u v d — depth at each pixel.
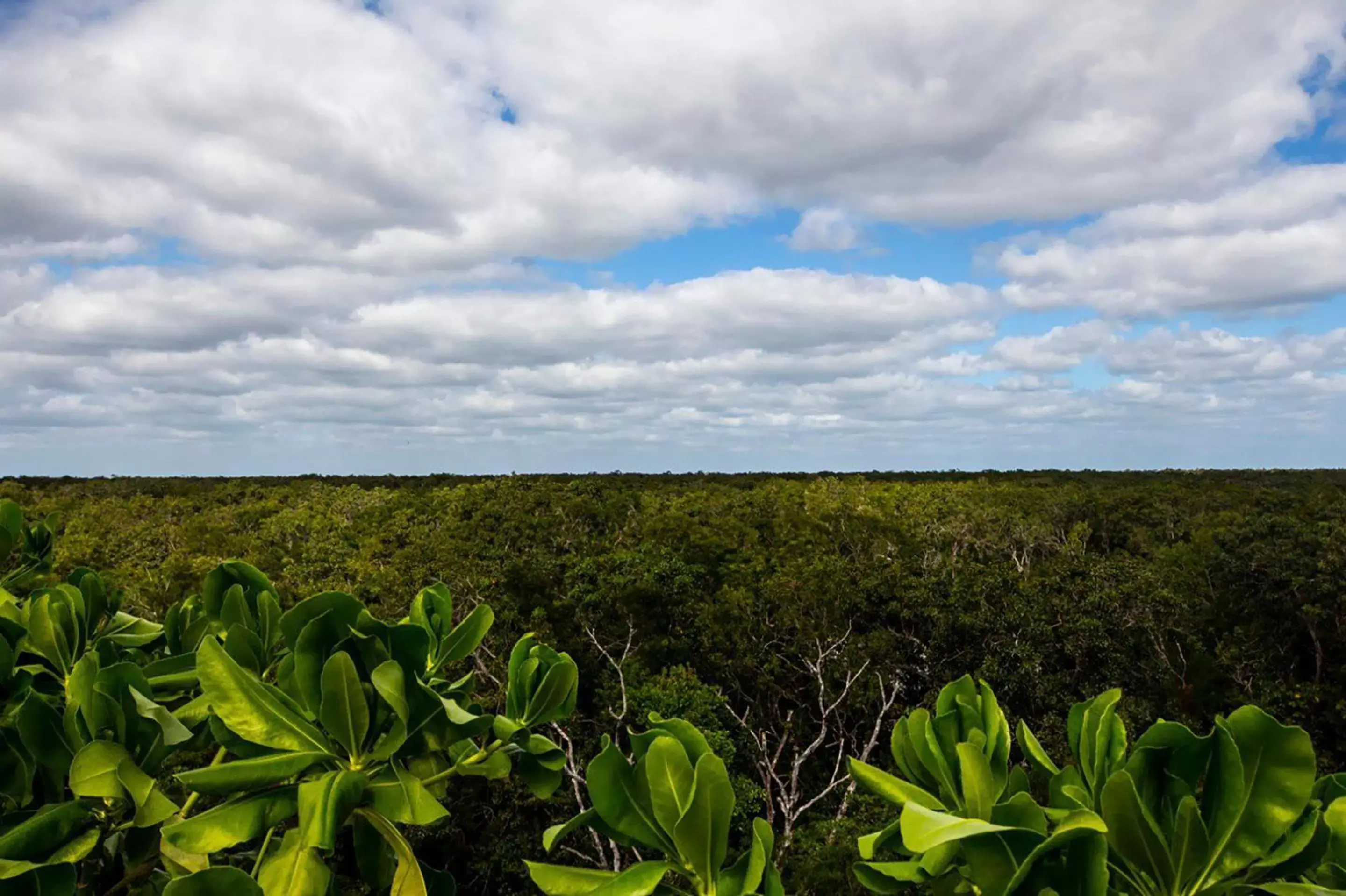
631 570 20.09
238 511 41.44
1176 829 1.05
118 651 2.18
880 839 1.14
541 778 1.62
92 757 1.44
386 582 20.86
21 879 1.34
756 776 15.30
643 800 1.21
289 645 1.51
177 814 1.48
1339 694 16.75
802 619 18.94
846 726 17.14
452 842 14.19
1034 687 16.19
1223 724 1.08
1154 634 17.94
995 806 1.04
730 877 1.17
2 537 2.46
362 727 1.43
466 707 1.72
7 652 1.77
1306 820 1.09
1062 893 1.00
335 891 1.35
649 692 15.11
